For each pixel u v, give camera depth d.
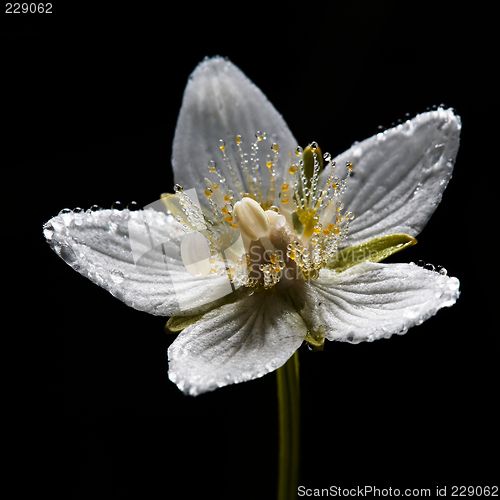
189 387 0.16
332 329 0.16
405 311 0.16
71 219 0.16
